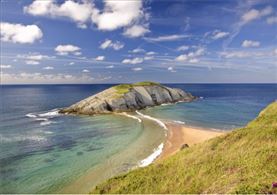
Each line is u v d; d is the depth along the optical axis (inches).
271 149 786.2
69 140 1892.2
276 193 504.4
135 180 830.5
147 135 1989.4
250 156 779.4
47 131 2218.3
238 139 976.9
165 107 3912.4
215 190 616.1
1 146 1728.6
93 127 2373.3
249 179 606.9
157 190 743.1
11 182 1152.8
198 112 3344.0
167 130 2158.0
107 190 820.0
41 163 1396.4
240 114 3176.7
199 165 823.7
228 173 710.5
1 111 3681.1
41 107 4284.0
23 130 2266.2
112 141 1843.0
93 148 1674.5
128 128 2292.1
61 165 1359.5
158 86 4616.1
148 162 1347.2
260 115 1471.5
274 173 635.5
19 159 1464.1
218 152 894.4
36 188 1089.4
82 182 1138.0
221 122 2598.4
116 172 1230.9
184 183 740.7
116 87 4047.7
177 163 896.9
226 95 7032.5
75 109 3395.7
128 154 1513.3
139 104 3818.9
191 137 1894.7
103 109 3336.6
